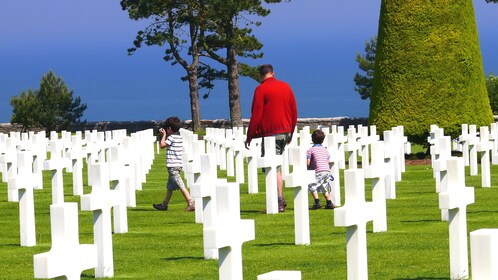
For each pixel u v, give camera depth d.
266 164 17.98
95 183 11.84
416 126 31.55
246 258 13.26
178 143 19.34
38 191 23.70
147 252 14.04
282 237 15.15
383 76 32.12
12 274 12.57
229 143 27.89
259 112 18.50
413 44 31.78
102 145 27.91
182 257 13.54
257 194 21.88
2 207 20.64
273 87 18.55
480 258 7.42
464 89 31.73
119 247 14.57
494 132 26.38
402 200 19.88
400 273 11.80
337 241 14.57
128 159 20.17
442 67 31.59
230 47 61.50
